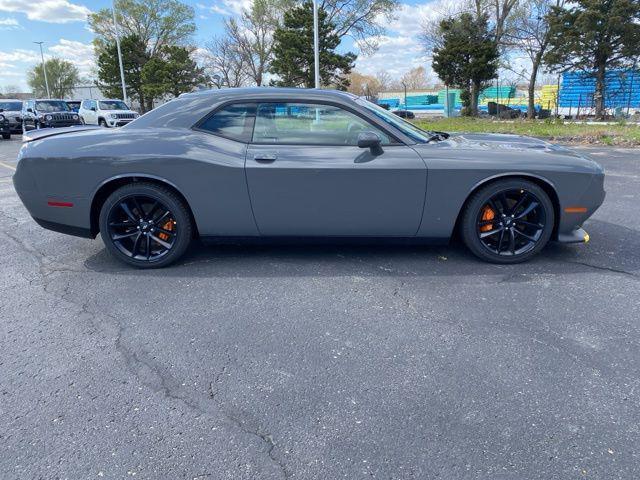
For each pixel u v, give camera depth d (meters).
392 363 2.59
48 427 2.14
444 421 2.13
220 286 3.66
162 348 2.79
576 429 2.07
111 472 1.88
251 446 2.00
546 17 23.23
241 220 3.89
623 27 21.09
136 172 3.81
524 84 37.78
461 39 29.61
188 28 45.72
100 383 2.46
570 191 3.78
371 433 2.07
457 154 3.78
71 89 75.25
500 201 3.88
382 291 3.51
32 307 3.36
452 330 2.93
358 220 3.84
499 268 3.90
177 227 3.96
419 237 3.94
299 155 3.75
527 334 2.86
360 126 3.83
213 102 3.92
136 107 44.38
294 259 4.20
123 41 40.00
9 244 4.84
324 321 3.07
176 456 1.95
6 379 2.50
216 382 2.45
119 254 4.02
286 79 30.50
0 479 1.85
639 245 4.41
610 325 2.94
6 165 12.03
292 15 29.77
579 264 3.96
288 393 2.35
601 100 23.66
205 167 3.75
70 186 3.88
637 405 2.22
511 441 2.01
